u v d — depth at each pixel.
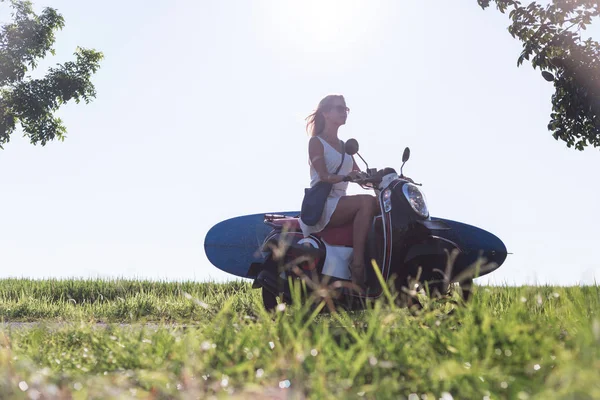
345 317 10.39
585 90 45.97
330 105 17.38
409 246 15.66
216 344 9.11
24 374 7.25
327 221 16.64
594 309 10.14
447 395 6.32
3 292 32.38
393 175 16.33
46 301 28.00
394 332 9.68
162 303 25.30
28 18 72.50
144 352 9.20
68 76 73.50
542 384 6.72
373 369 7.60
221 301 22.48
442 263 15.45
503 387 6.80
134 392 7.01
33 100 70.44
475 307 9.77
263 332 9.59
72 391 6.96
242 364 7.68
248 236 23.22
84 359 9.66
